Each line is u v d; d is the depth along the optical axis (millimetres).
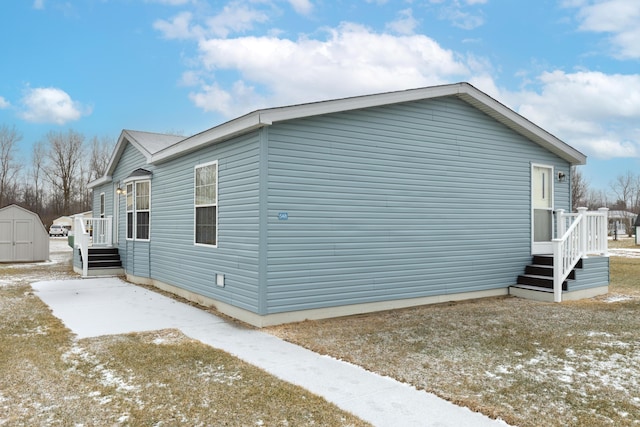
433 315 7176
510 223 9430
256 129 6445
